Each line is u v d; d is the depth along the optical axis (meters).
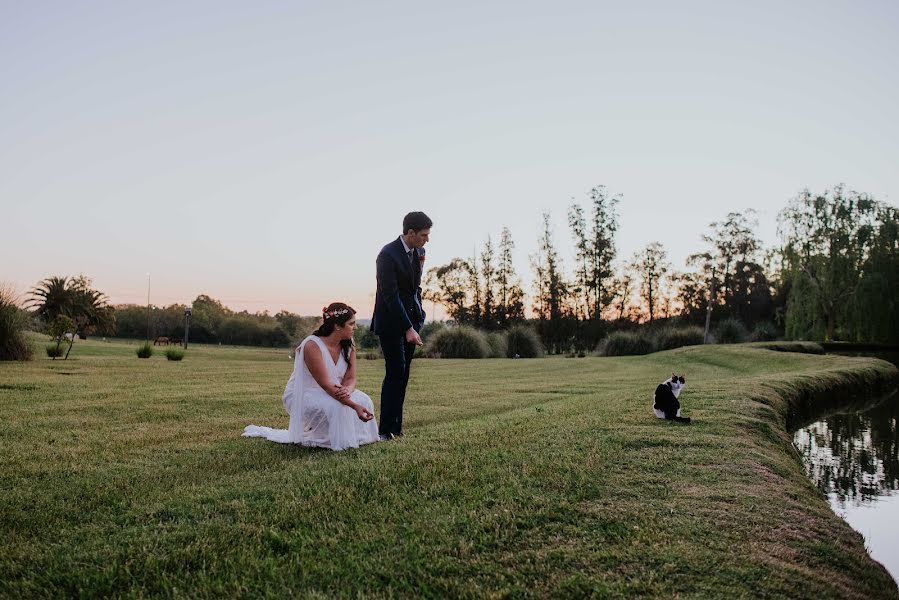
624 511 3.46
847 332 37.84
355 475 4.05
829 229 38.31
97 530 3.12
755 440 5.98
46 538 3.03
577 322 51.16
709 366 21.62
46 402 7.60
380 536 3.07
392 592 2.51
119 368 14.33
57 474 4.14
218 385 10.51
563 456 4.70
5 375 11.29
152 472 4.24
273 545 2.97
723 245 56.28
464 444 5.16
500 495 3.71
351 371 5.52
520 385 12.41
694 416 7.11
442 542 3.00
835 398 14.91
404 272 5.78
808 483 4.93
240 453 4.88
